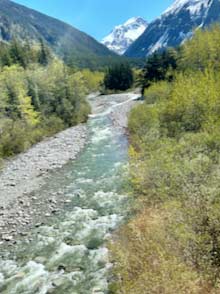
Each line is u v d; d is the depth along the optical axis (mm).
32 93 51875
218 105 25734
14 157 33938
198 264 9664
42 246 14664
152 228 12008
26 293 11531
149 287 9070
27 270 12914
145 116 35219
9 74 51844
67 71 66875
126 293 9617
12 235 16172
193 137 20625
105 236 14781
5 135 36438
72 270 12484
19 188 23766
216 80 31500
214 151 17703
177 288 8703
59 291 11352
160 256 9820
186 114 27141
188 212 11625
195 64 63125
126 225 14914
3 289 11867
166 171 16438
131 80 117375
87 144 36250
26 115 45281
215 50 59000
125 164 24781
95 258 13102
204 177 14555
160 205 14602
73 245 14406
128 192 18859
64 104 55094
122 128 43250
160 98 43875
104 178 23359
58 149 35438
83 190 21406
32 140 39875
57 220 17281
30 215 18438
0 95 44750
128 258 11125
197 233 10688
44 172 27203
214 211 10781
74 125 52500
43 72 60469
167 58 85062
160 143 22594
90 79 126625
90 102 86562
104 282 11383
